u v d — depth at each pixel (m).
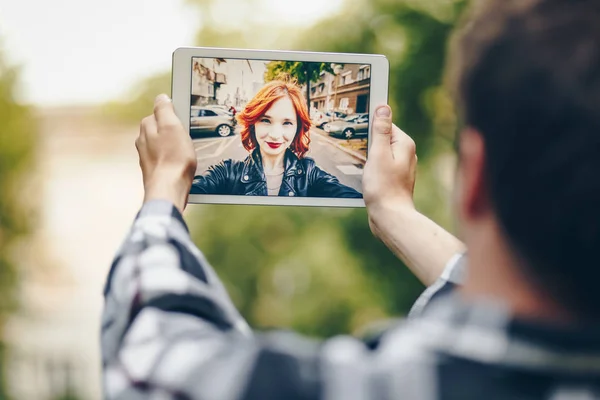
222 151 1.68
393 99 9.85
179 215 1.09
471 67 0.75
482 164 0.75
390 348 0.75
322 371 0.75
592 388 0.69
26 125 13.04
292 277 10.45
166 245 1.01
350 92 1.71
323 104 1.69
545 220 0.71
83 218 16.38
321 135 1.69
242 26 12.10
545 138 0.70
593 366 0.69
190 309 0.94
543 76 0.70
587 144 0.69
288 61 1.70
